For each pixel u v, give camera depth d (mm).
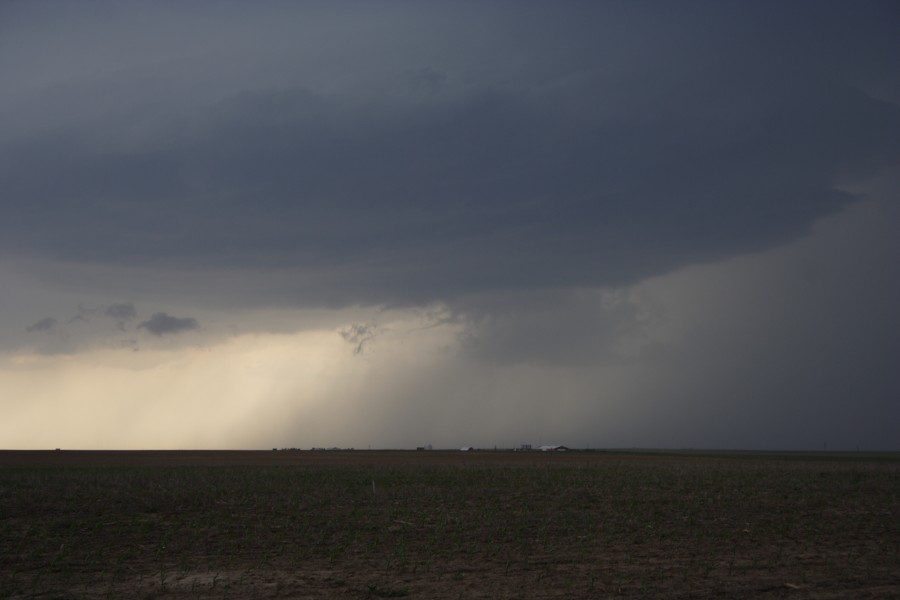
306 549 21297
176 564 19062
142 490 37969
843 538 23734
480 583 16500
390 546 21812
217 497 35094
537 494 37500
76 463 78312
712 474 54250
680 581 16703
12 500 32031
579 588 15953
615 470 60250
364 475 52094
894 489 42094
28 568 18344
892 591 15781
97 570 18188
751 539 23344
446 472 56344
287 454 133375
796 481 47250
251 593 15562
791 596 15305
